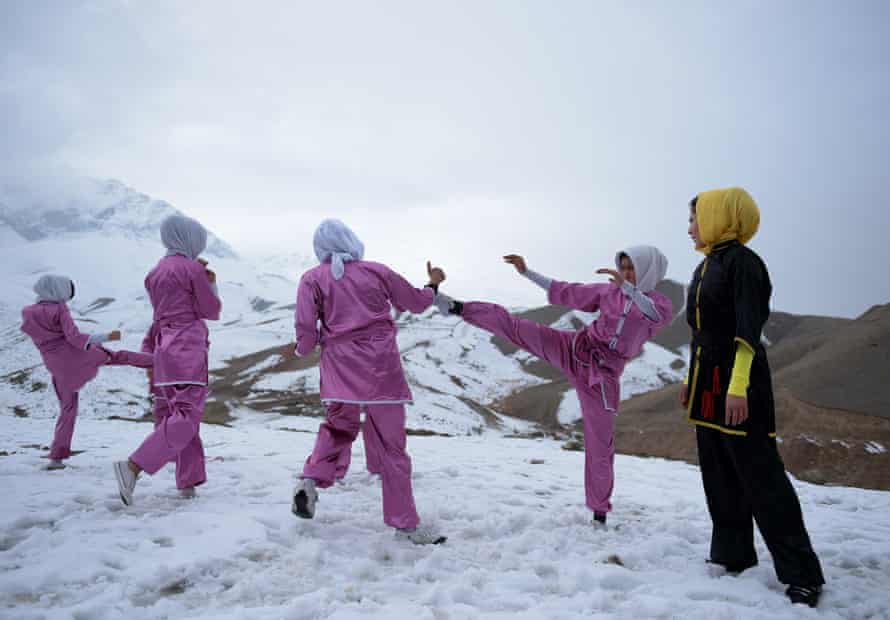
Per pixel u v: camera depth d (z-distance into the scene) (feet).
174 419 12.28
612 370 12.05
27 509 11.71
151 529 10.59
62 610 7.14
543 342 12.14
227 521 11.08
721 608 7.73
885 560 10.64
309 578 8.75
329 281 10.69
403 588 8.53
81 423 32.91
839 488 19.47
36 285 16.31
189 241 13.38
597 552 10.62
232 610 7.58
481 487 16.21
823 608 8.18
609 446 12.21
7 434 27.04
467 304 12.08
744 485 8.93
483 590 8.73
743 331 8.63
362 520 11.93
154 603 7.79
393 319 11.08
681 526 12.35
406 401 10.60
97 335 16.40
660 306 11.53
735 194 9.36
